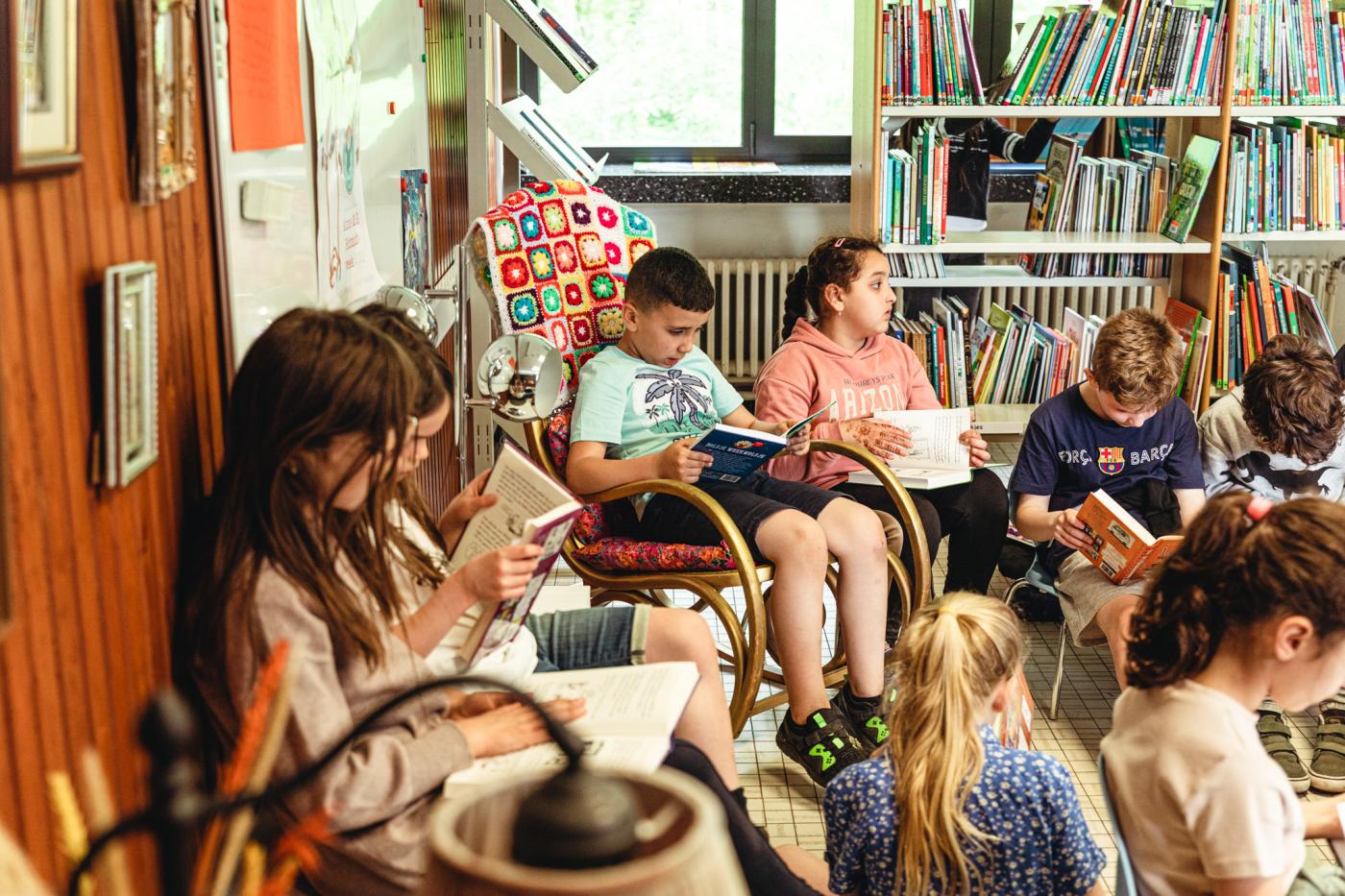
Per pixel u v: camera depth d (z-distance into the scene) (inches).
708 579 104.7
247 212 68.9
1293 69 167.6
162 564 58.4
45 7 44.4
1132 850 63.1
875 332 125.6
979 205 181.3
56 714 46.6
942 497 124.1
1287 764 106.2
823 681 110.5
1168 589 62.9
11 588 41.3
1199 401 173.5
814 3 213.9
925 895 67.6
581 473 108.6
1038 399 179.5
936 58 163.9
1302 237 172.6
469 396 152.8
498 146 183.8
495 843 32.5
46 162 44.4
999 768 67.1
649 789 32.4
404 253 115.6
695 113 218.4
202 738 60.3
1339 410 111.0
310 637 57.5
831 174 208.4
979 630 67.6
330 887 59.8
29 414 44.4
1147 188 177.9
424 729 64.2
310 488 59.0
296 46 76.4
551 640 84.0
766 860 71.7
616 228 121.4
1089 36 164.4
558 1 212.4
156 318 55.0
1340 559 58.2
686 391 117.3
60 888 46.6
